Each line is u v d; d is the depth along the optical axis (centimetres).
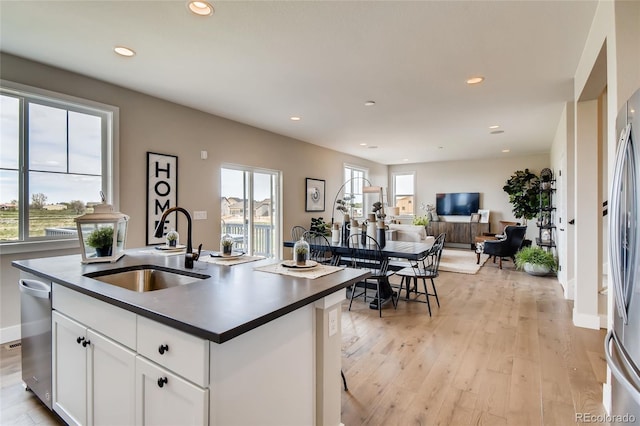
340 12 219
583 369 247
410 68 308
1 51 277
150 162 385
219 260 223
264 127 538
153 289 211
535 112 453
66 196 322
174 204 412
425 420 189
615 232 139
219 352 109
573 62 295
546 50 273
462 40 256
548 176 661
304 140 641
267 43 261
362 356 269
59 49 273
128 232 365
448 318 361
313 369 158
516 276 570
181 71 316
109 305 143
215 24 234
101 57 287
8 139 289
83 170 333
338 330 171
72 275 178
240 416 117
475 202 923
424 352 277
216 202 468
